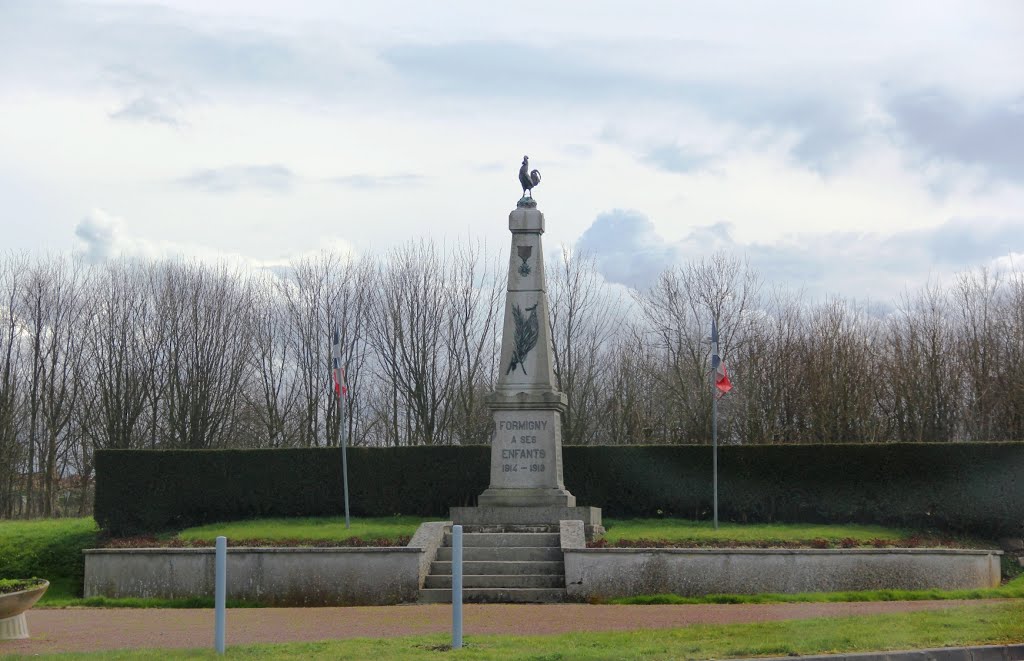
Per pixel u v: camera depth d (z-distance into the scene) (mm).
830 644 16297
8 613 19359
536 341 32781
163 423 60344
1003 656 16062
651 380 63938
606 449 37375
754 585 26562
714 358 35594
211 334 60344
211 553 27703
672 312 62719
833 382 57375
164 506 36344
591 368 63000
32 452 60250
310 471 37250
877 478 35531
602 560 26453
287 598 26953
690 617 21328
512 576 27188
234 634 19328
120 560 28062
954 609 20984
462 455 37406
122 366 59969
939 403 59375
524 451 32281
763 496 36219
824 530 33375
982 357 59250
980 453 35031
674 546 29328
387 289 60500
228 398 60500
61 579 32250
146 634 19641
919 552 27469
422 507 37281
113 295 60688
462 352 60000
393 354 59875
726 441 59000
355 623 20969
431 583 27250
